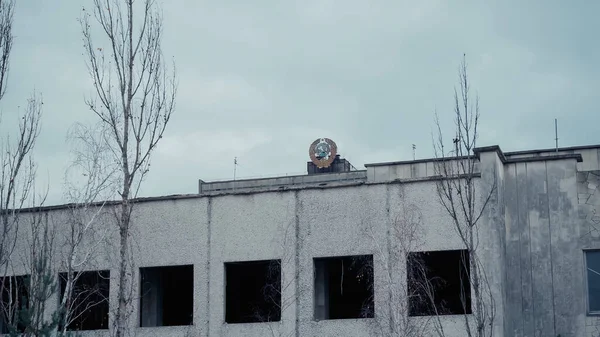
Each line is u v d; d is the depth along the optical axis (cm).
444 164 2750
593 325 2819
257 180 5138
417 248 2839
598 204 2897
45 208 3228
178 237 3092
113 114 2781
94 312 3453
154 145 2795
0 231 3198
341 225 2931
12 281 3222
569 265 2877
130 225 3142
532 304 2881
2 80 2925
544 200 2945
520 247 2930
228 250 3034
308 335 2892
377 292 2852
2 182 3050
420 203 2866
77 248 3130
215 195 3084
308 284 2931
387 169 3800
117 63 2803
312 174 5056
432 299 2750
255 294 3512
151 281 3238
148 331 3044
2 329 3203
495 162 2844
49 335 2216
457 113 2750
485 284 2753
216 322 2995
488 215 2809
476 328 2692
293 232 2977
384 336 2805
